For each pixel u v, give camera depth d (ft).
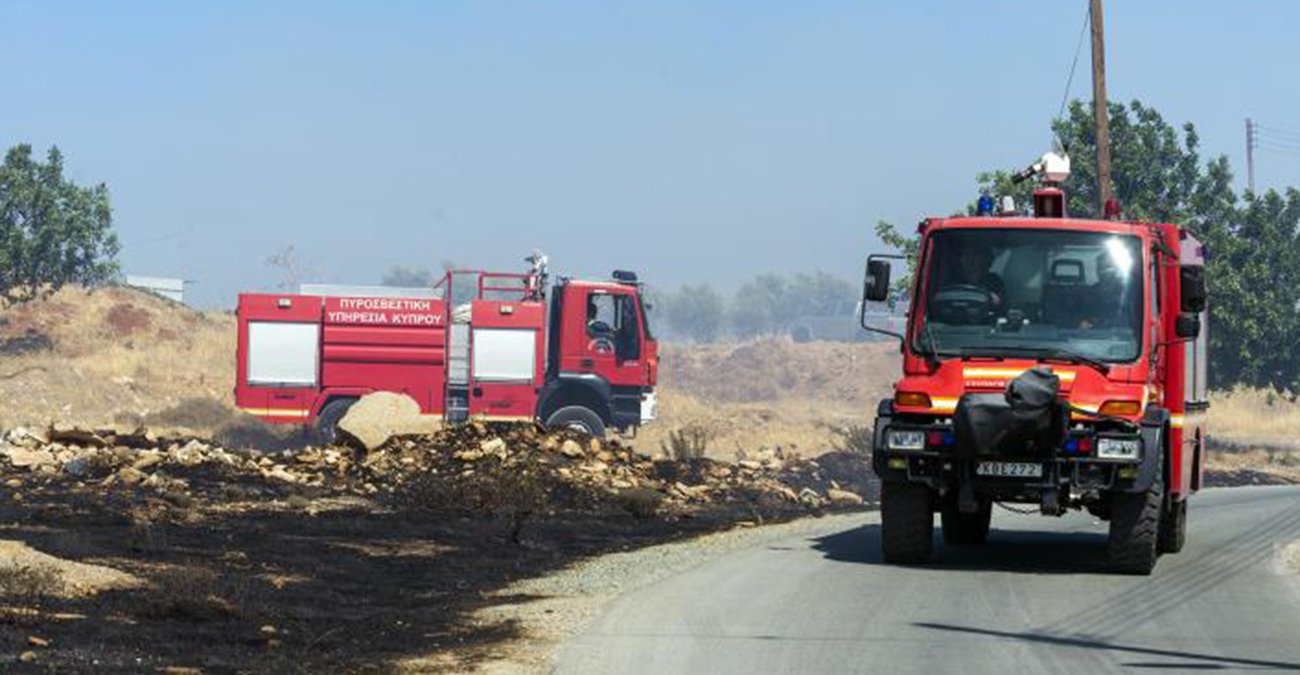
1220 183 160.66
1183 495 63.00
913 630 43.37
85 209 224.74
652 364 141.69
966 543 67.77
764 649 40.14
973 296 58.03
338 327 138.92
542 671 37.09
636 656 39.01
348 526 67.56
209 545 59.00
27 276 220.64
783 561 59.52
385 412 95.04
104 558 53.31
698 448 114.73
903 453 56.39
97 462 81.15
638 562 59.67
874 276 58.54
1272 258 164.66
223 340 245.24
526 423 96.94
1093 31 118.62
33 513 63.67
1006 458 55.26
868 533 71.97
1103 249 57.98
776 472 108.27
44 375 180.04
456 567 57.93
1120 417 55.36
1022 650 40.45
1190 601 50.19
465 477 80.74
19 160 222.69
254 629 42.19
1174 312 61.57
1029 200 149.48
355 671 37.14
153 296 260.62
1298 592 53.47
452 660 38.58
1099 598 50.52
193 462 84.02
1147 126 158.40
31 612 41.39
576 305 140.15
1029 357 56.85
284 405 138.82
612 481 89.66
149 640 39.32
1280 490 118.73
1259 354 161.89
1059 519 81.76
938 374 57.06
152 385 192.65
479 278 142.10
